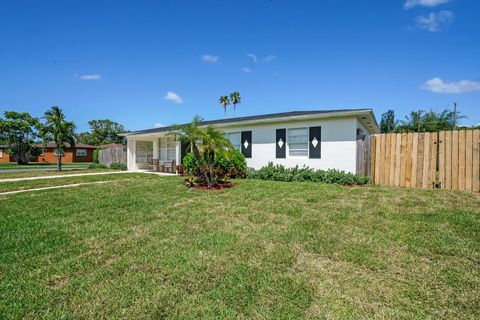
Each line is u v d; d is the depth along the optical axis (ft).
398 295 7.68
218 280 8.61
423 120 82.07
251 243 11.85
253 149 40.83
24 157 107.04
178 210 18.20
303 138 35.83
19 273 9.21
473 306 7.12
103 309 7.11
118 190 27.02
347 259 10.11
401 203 18.81
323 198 21.01
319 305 7.23
